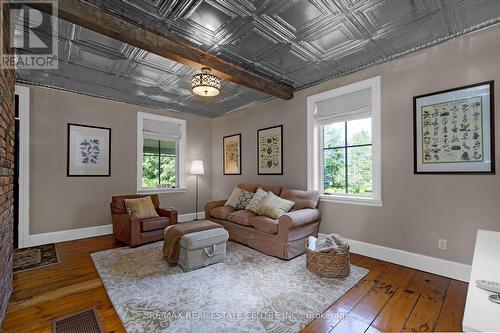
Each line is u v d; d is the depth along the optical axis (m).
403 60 2.79
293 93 4.01
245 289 2.21
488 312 0.84
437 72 2.55
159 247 3.46
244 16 2.13
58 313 1.87
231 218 3.69
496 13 2.08
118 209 3.82
